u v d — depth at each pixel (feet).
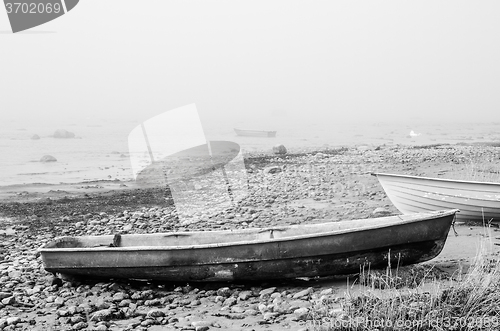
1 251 34.27
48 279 27.07
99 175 78.59
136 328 19.90
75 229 41.37
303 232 27.04
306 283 24.54
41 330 20.06
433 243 23.99
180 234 27.91
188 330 19.61
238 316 20.80
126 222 43.37
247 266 23.63
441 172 59.47
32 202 54.08
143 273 24.50
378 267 23.97
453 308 19.44
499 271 22.24
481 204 33.88
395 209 42.91
